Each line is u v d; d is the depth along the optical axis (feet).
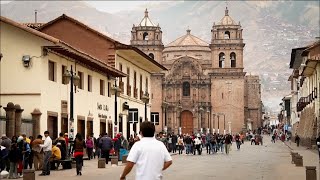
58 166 114.62
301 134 301.22
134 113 168.45
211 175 105.81
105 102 178.40
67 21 188.44
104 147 129.70
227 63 502.79
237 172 113.70
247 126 548.31
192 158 176.24
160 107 506.89
